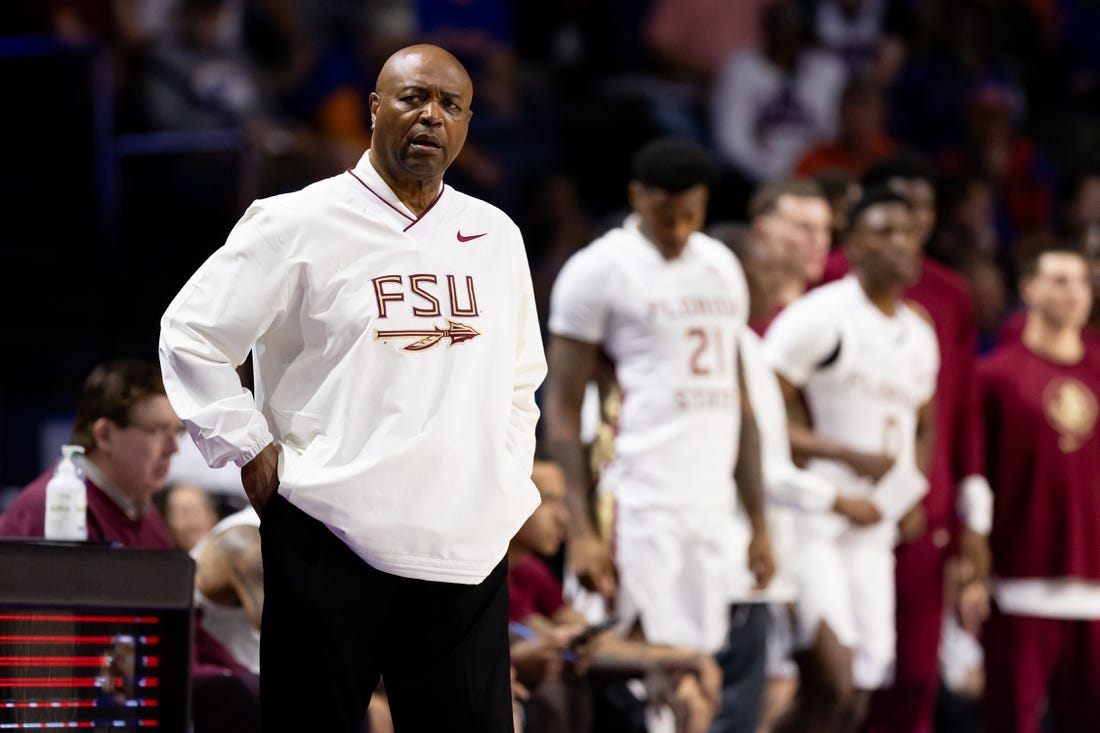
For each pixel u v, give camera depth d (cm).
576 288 1242
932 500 1492
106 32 2014
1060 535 1575
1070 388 1591
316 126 2234
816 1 2561
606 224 2200
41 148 1686
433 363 780
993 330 2117
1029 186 2627
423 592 779
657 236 1245
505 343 801
